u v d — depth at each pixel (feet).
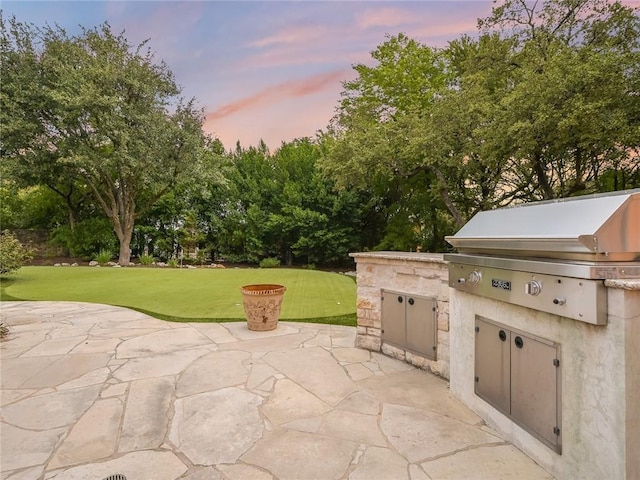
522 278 6.21
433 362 10.17
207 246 59.21
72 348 12.74
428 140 33.83
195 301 22.15
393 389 9.20
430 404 8.36
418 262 10.55
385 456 6.35
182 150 47.52
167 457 6.40
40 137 44.11
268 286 15.97
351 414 7.92
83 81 40.86
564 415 5.52
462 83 36.42
